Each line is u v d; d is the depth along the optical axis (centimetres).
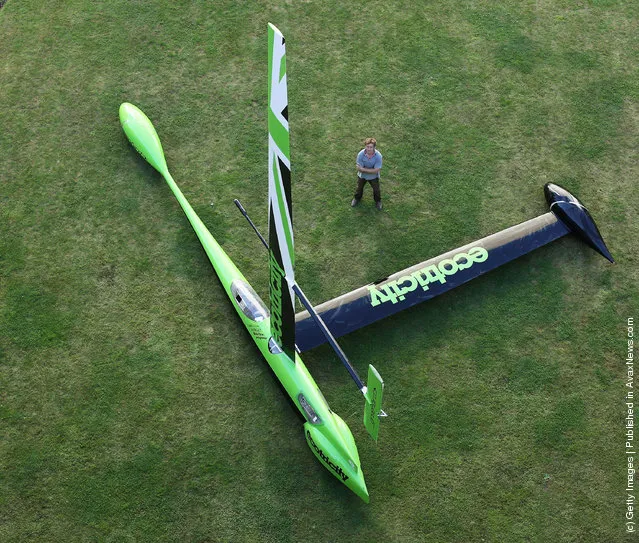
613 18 1195
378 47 1143
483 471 763
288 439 777
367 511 735
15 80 1086
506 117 1071
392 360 839
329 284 901
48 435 775
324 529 724
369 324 846
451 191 993
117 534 718
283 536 720
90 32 1145
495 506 742
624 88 1106
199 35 1145
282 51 488
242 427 785
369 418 645
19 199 965
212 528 723
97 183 983
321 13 1181
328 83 1098
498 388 821
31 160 1004
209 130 1041
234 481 750
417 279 866
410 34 1162
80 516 728
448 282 869
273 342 775
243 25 1160
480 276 911
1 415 787
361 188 941
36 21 1156
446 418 797
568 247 937
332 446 711
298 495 743
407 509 738
